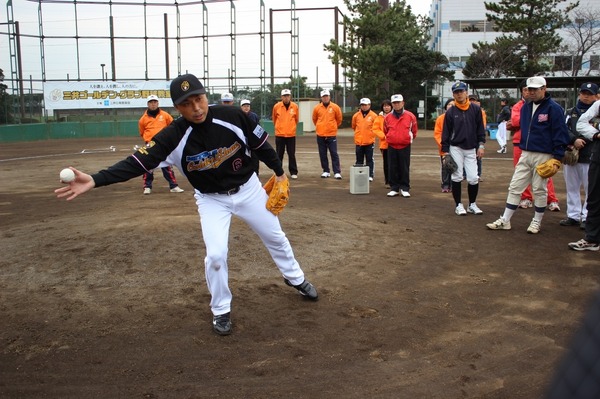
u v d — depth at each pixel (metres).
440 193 10.81
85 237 6.69
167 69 34.41
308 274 5.67
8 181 13.54
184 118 4.07
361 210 8.92
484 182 12.28
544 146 7.04
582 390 0.91
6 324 4.45
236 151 4.22
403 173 10.28
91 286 5.27
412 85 36.56
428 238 7.12
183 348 4.03
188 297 5.02
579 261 6.10
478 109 8.43
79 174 3.70
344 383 3.52
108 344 4.09
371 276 5.62
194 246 6.29
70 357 3.89
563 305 4.83
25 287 5.26
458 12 51.66
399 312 4.70
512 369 3.68
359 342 4.12
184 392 3.41
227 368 3.72
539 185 7.18
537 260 6.16
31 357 3.89
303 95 36.69
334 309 4.77
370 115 12.20
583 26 39.16
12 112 31.78
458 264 6.04
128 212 8.39
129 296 5.03
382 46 33.53
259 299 4.99
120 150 22.38
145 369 3.71
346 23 34.78
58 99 33.00
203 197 4.38
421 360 3.83
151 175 10.64
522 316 4.60
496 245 6.79
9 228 7.64
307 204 9.41
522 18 33.78
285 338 4.19
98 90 33.28
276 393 3.39
